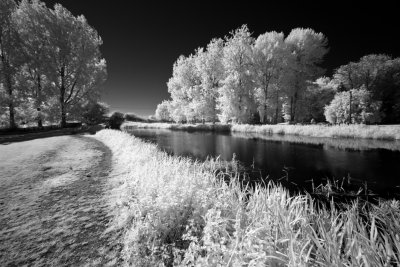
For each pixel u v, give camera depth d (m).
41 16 24.42
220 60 34.31
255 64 30.25
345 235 2.58
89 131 25.84
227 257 2.07
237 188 4.20
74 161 8.77
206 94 34.59
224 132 27.75
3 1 20.45
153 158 7.42
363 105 29.27
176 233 3.01
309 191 6.28
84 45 28.36
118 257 2.78
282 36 31.50
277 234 2.51
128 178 6.12
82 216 3.95
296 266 1.83
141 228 2.98
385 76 33.41
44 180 6.17
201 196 3.52
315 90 33.75
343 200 5.54
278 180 7.39
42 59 23.64
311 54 30.92
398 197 5.64
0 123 21.19
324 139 16.88
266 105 30.92
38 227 3.55
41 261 2.71
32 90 22.88
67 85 27.19
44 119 24.05
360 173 7.91
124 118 60.97
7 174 6.69
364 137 15.97
